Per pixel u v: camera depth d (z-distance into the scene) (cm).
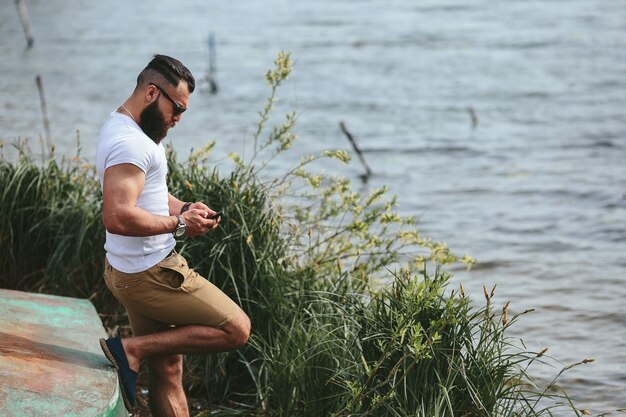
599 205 1678
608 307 1112
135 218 527
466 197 1775
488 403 630
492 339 654
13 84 3216
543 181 1894
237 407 736
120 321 861
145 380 773
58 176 920
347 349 661
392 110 2848
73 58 3919
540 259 1341
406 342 615
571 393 848
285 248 790
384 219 832
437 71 3597
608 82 3234
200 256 755
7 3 6078
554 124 2566
